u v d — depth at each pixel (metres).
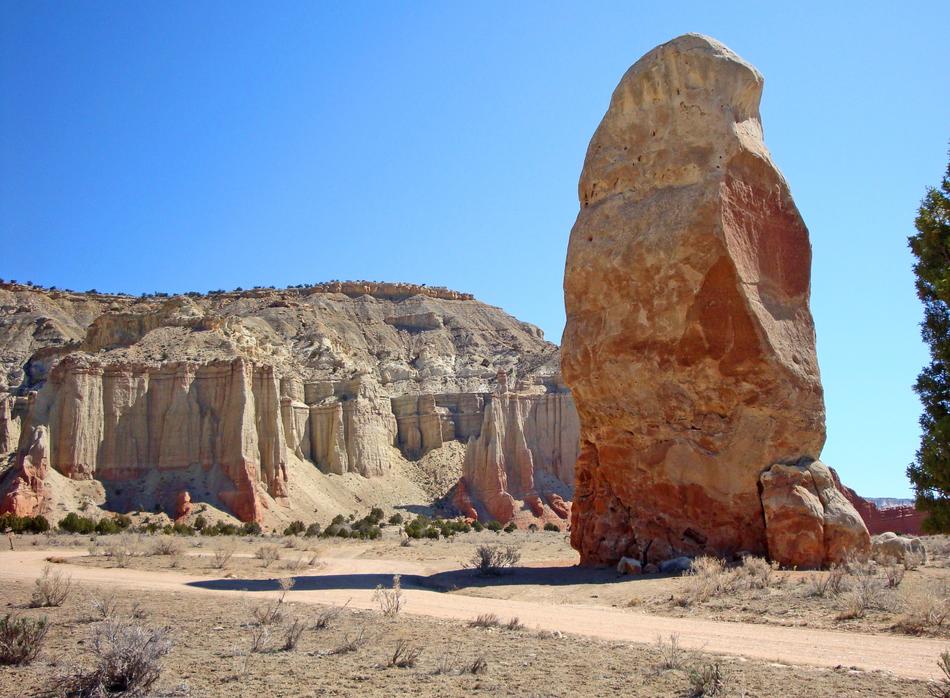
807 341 27.58
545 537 62.72
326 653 14.43
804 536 25.09
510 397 113.94
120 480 81.38
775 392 26.25
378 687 11.99
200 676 12.62
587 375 29.03
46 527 59.66
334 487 96.94
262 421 88.75
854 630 16.36
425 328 161.00
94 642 12.60
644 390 27.69
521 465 107.69
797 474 25.88
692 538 27.12
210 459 83.75
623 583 24.27
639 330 27.61
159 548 39.09
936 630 15.71
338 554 41.47
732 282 26.08
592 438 30.20
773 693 11.38
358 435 105.44
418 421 118.56
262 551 38.31
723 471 26.50
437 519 87.19
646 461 28.00
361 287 173.75
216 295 164.62
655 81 28.70
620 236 28.33
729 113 27.59
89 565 33.28
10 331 142.50
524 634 16.58
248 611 19.41
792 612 18.34
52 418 81.44
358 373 113.44
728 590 21.22
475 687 11.97
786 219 28.14
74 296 162.25
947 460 12.82
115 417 83.56
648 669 13.07
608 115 30.19
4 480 75.44
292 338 136.25
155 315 102.44
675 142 27.86
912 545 28.16
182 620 18.11
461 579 27.72
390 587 25.84
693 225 26.45
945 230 13.13
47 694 11.51
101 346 99.88
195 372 88.50
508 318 177.38
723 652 14.52
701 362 26.56
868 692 11.38
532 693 11.57
